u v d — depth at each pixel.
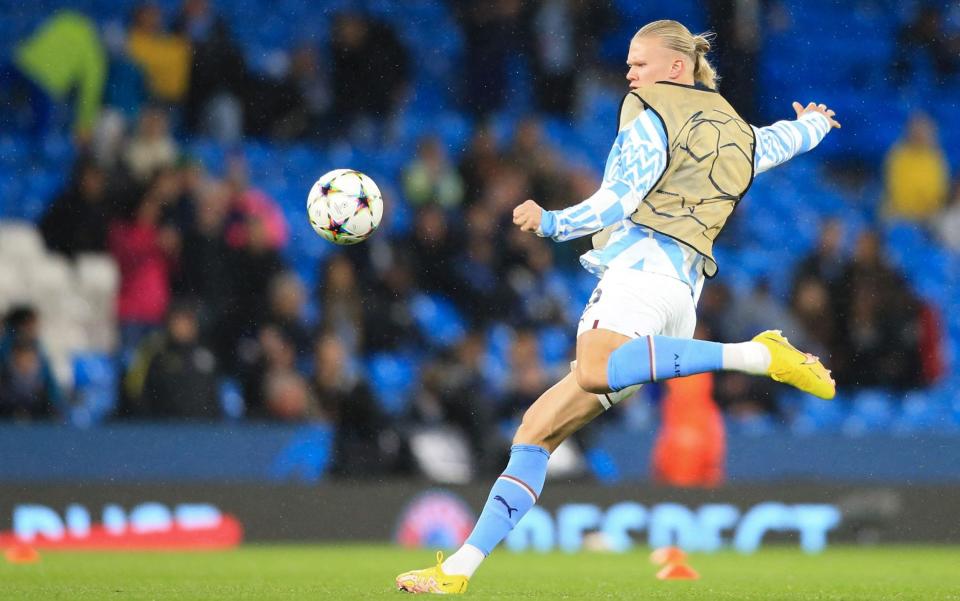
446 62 58.81
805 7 66.19
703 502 38.16
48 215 44.75
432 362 41.16
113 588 20.41
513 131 54.88
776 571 27.31
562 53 59.25
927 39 65.62
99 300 44.59
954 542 38.72
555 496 37.56
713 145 17.42
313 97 52.78
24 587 20.56
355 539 37.03
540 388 41.03
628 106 17.50
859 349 46.91
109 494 35.41
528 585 21.88
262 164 52.69
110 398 43.06
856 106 64.62
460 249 45.78
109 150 45.44
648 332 17.17
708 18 57.75
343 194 18.84
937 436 41.19
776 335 16.98
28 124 51.28
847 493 38.69
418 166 48.62
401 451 38.69
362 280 43.78
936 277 58.19
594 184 51.84
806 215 59.91
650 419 43.72
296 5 59.31
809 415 47.75
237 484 36.47
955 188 60.25
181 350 37.78
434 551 34.28
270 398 39.62
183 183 43.84
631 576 24.91
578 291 49.03
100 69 50.72
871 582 23.55
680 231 17.28
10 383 37.44
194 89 51.28
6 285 44.09
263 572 25.48
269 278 43.28
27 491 35.00
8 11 54.31
